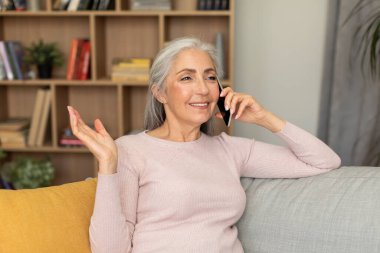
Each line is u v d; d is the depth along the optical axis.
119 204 1.43
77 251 1.38
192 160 1.65
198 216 1.58
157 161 1.60
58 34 3.62
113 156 1.42
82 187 1.54
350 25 3.34
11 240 1.28
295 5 3.53
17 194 1.38
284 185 1.76
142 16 3.58
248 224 1.73
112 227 1.41
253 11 3.57
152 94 1.76
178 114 1.65
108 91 3.68
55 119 3.44
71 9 3.34
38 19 3.61
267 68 3.62
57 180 3.80
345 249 1.57
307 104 3.62
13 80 3.39
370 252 1.54
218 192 1.60
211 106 1.68
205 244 1.54
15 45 3.42
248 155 1.79
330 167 1.77
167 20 3.53
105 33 3.62
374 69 3.13
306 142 1.75
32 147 3.47
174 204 1.54
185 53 1.65
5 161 3.70
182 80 1.64
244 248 1.72
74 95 3.70
